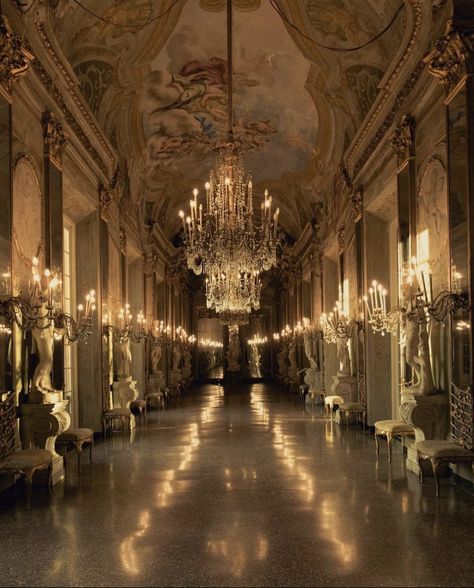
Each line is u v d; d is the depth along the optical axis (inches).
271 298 1567.4
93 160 536.1
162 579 205.0
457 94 324.5
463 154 316.8
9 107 315.0
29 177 364.8
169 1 497.4
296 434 550.0
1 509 295.4
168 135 783.1
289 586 197.9
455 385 325.1
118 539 247.8
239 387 1321.4
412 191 412.2
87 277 541.3
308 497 314.0
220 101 718.5
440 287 364.8
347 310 653.9
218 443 499.5
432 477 356.2
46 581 204.5
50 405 339.6
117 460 424.8
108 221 590.6
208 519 275.6
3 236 305.7
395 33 436.1
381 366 557.0
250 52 606.9
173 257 1148.5
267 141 837.2
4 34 301.9
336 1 467.5
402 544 237.9
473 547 234.1
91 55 496.4
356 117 591.5
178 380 1099.3
